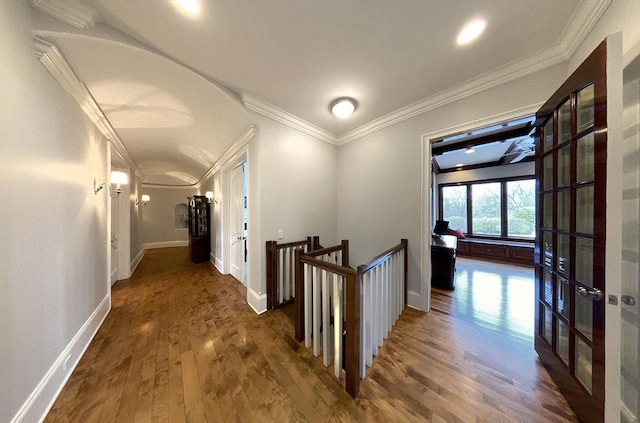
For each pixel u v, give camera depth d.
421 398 1.38
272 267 2.69
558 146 1.48
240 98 2.41
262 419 1.25
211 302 2.94
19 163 1.19
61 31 1.41
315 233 3.28
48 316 1.41
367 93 2.37
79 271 1.90
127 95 2.28
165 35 1.61
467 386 1.47
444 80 2.15
